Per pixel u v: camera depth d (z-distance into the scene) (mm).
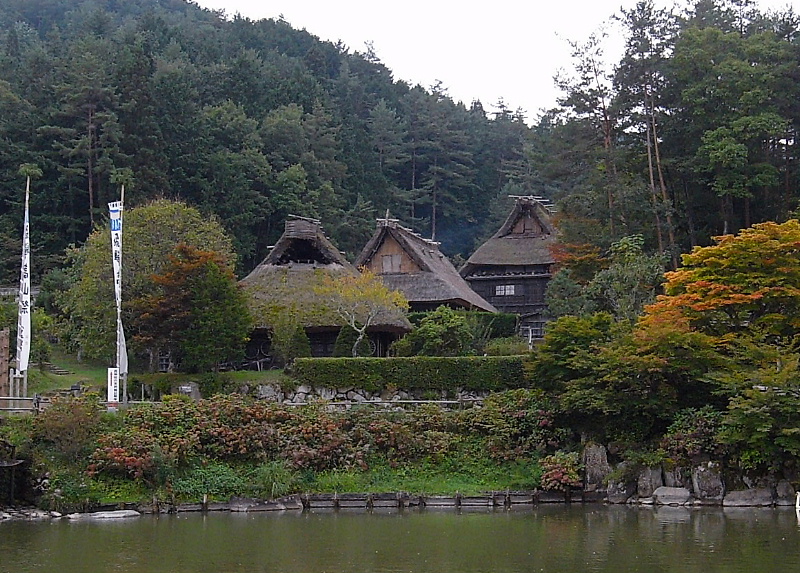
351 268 58188
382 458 38562
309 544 26609
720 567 22688
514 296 74188
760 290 38469
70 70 83438
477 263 74250
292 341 47781
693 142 58469
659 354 37281
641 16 58906
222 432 37250
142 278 48156
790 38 61312
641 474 36719
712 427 36250
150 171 74875
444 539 27500
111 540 27422
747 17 64188
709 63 56906
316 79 118562
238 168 82750
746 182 55156
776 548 25484
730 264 39812
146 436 36219
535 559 24016
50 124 80250
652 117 58625
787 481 35250
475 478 38156
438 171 108812
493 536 28047
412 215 107562
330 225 87562
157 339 45906
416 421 39906
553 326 40688
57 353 60156
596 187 58250
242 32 131000
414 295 59188
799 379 35000
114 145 76688
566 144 62219
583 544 26391
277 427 38250
